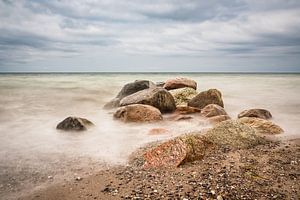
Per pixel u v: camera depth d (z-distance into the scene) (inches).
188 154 105.8
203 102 223.5
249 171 97.8
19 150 126.2
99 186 89.6
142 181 92.4
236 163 105.0
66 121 163.6
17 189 87.6
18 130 168.4
